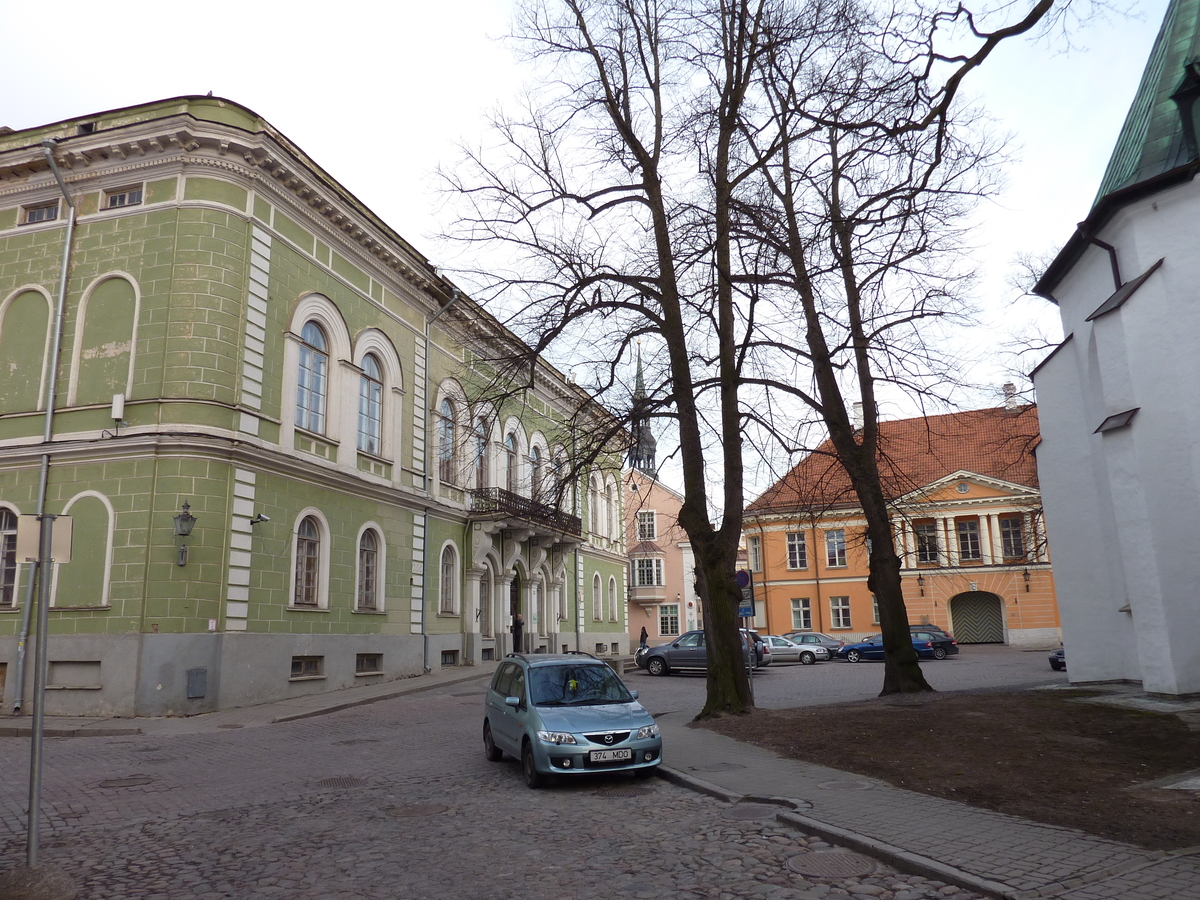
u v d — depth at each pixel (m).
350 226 23.39
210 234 19.27
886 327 16.08
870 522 18.02
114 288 19.45
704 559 15.57
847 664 37.50
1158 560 13.54
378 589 24.31
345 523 22.91
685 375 15.84
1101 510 17.47
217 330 18.97
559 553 37.47
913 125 9.37
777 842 7.23
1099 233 15.90
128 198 20.02
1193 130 14.42
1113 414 14.47
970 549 48.34
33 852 6.85
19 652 18.05
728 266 16.17
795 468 17.12
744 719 14.24
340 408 22.97
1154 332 14.14
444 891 6.18
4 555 18.92
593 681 11.35
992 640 48.28
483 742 13.45
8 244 20.47
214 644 18.00
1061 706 13.49
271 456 19.83
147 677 17.38
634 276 16.00
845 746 11.33
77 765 12.39
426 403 27.70
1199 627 13.41
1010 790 8.49
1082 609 17.55
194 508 18.09
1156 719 11.73
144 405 18.48
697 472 15.80
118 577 17.88
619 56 16.28
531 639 34.12
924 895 5.77
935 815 7.65
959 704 14.53
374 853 7.26
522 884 6.29
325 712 18.36
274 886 6.43
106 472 18.39
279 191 20.86
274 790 10.24
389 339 25.69
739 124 15.51
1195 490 13.61
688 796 9.30
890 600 17.75
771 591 52.94
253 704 18.81
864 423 18.39
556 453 16.36
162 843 7.81
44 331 19.81
